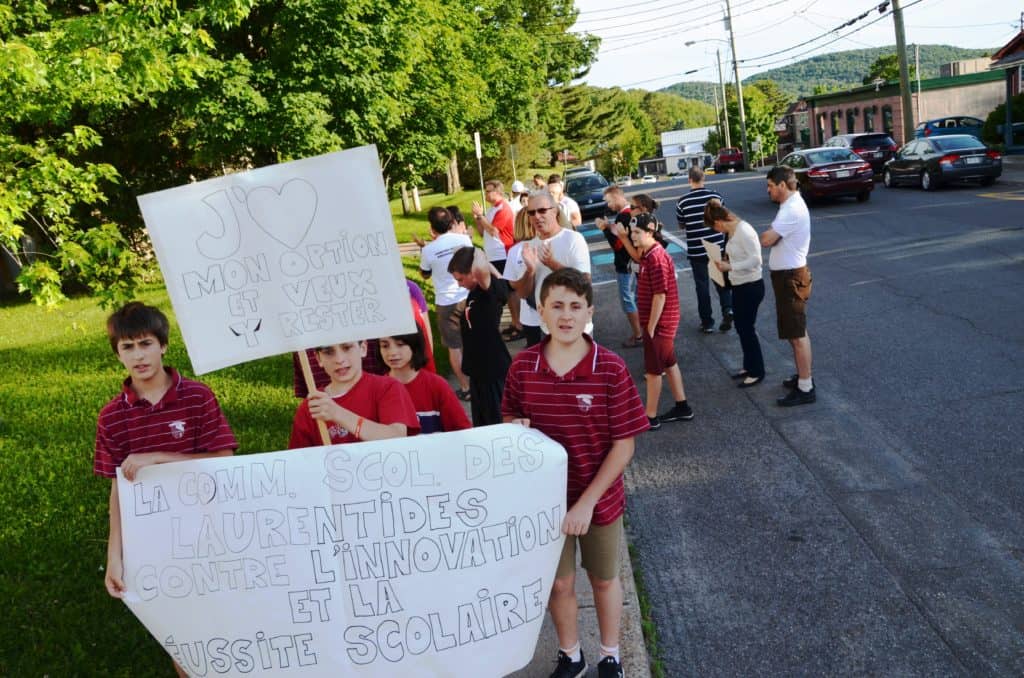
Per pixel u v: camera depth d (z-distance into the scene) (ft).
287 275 10.53
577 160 327.88
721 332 33.01
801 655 12.62
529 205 20.08
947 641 12.55
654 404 22.90
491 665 10.89
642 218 22.17
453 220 27.20
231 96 41.47
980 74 160.76
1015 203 57.62
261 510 10.55
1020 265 37.22
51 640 12.67
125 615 13.44
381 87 47.09
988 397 22.03
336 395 11.78
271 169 10.37
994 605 13.29
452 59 67.62
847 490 17.84
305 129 42.55
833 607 13.73
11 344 37.24
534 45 139.33
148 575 10.63
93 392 26.45
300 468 10.56
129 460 10.53
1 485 18.45
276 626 10.68
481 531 10.58
